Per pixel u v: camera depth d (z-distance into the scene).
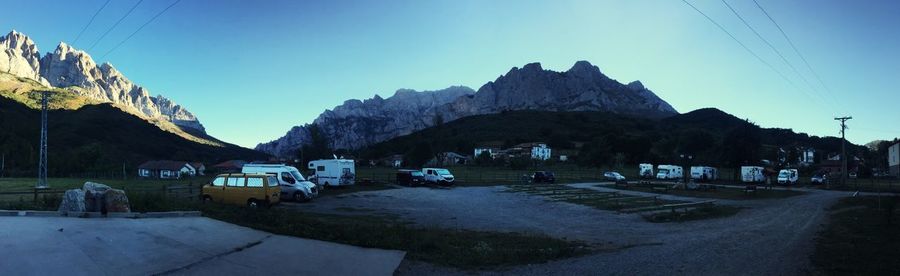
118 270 8.31
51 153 103.44
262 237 12.15
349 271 9.51
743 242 14.36
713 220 21.78
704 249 12.95
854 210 25.48
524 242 14.09
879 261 10.79
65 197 13.98
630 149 122.69
